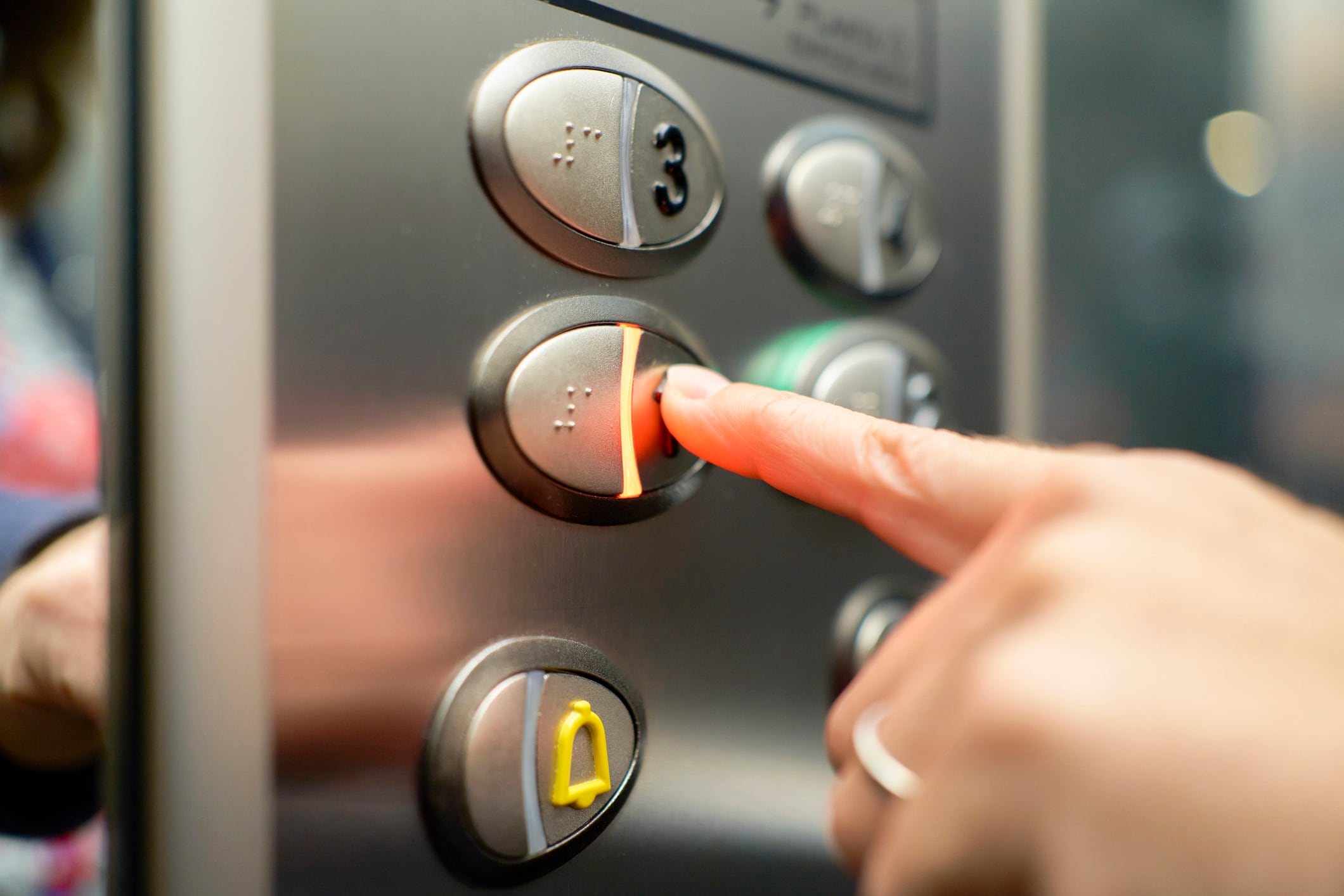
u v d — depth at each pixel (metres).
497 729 0.26
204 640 0.22
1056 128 0.46
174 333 0.23
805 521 0.34
